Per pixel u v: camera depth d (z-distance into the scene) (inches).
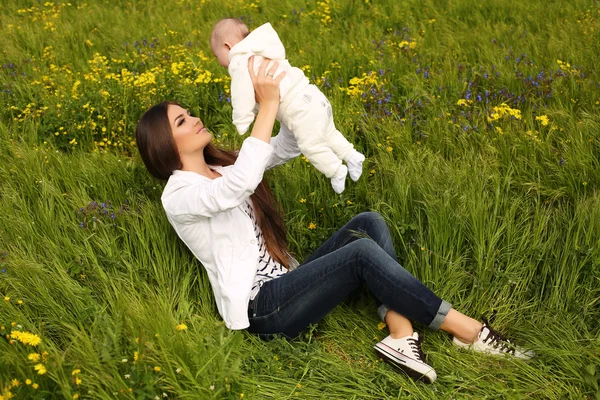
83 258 121.5
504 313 119.6
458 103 162.4
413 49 214.2
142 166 145.9
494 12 243.6
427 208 128.2
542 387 104.5
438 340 113.8
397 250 130.4
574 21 225.9
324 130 108.3
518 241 126.9
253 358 107.0
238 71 104.3
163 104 112.0
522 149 144.9
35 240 124.0
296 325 111.0
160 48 229.3
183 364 95.1
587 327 115.2
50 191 135.6
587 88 168.4
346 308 122.3
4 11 289.4
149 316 104.4
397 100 178.4
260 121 103.3
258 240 118.2
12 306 106.2
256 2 287.4
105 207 131.3
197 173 112.9
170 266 123.5
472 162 141.9
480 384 105.3
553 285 120.9
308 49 217.5
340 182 111.7
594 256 118.1
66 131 170.4
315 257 122.4
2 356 93.0
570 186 134.3
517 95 173.6
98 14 275.1
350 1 268.1
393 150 153.1
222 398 95.3
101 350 95.5
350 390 105.0
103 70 202.5
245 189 102.0
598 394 101.0
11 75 205.2
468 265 126.9
